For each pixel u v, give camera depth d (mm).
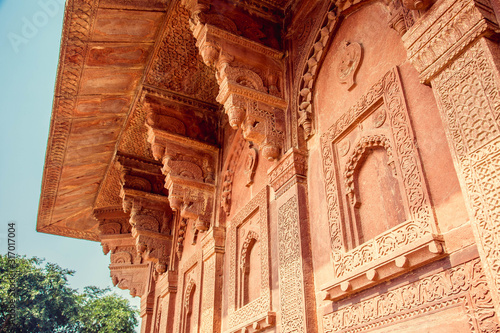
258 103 4551
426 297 2496
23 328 21047
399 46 3281
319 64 4379
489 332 2072
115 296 28094
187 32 5473
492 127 2119
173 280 8031
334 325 3266
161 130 6441
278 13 5188
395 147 3023
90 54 5453
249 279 5094
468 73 2332
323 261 3609
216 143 6859
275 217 4566
